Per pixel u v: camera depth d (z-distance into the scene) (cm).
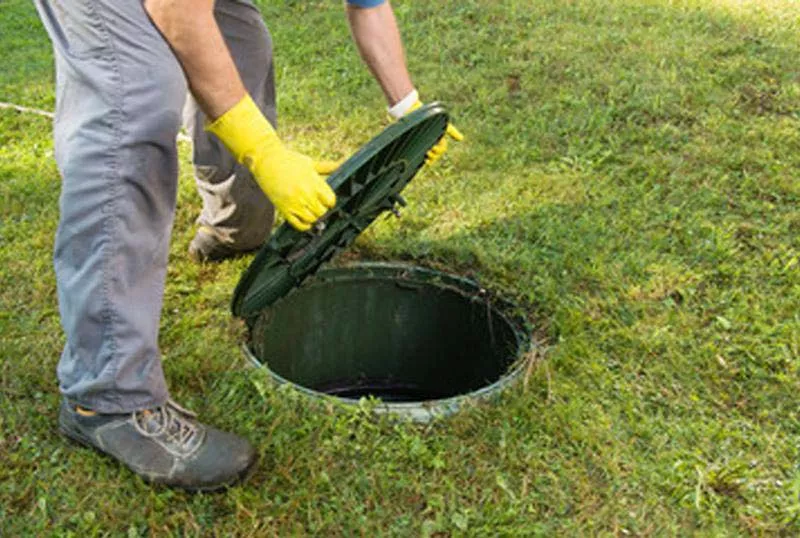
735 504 123
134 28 107
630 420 136
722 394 144
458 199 200
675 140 224
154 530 115
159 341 153
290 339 172
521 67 267
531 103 246
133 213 112
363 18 149
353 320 178
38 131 238
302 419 133
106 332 116
